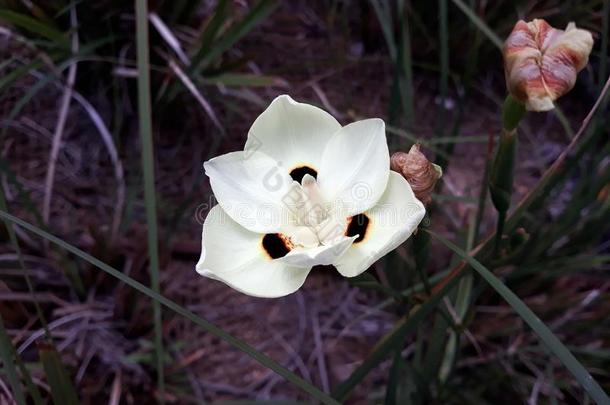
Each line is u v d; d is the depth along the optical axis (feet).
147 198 0.93
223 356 1.20
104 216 1.27
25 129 1.31
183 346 1.19
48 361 0.98
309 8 1.55
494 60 1.50
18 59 1.32
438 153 1.23
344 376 1.20
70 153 1.31
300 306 1.25
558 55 0.80
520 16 1.40
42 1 1.27
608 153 1.22
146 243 1.18
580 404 1.18
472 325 1.23
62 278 1.22
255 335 1.22
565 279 1.28
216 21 1.18
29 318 1.18
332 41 1.49
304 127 0.88
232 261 0.84
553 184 1.13
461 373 1.22
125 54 1.33
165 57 1.29
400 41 1.17
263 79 1.25
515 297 0.84
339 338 1.23
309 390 0.84
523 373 1.23
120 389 1.13
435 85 1.50
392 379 1.00
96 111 1.34
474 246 1.07
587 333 1.25
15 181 1.13
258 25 1.48
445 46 1.19
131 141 1.33
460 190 1.37
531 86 0.80
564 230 1.21
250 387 1.18
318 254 0.79
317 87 1.40
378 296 1.27
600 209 1.26
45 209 1.22
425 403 1.16
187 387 1.17
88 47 1.26
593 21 1.42
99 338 1.18
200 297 1.24
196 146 1.35
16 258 1.20
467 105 1.48
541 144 1.47
